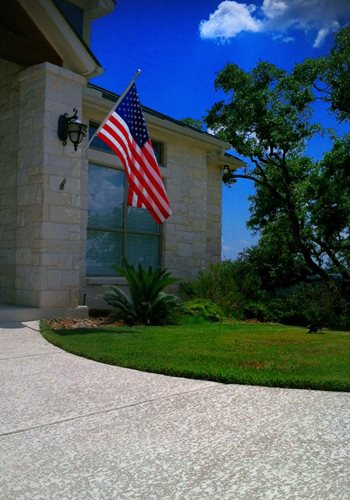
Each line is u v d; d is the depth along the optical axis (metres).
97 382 4.48
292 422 3.39
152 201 8.55
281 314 12.02
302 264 16.94
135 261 11.92
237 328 8.63
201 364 5.05
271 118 16.22
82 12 11.21
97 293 10.66
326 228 16.14
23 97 9.10
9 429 3.25
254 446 2.95
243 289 13.00
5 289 9.35
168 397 4.00
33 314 8.34
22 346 6.24
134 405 3.79
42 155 8.59
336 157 15.11
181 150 13.08
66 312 8.82
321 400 3.93
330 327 11.90
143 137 8.59
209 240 14.16
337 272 16.97
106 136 8.04
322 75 15.99
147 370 4.92
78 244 9.06
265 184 17.09
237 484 2.45
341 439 3.07
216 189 14.51
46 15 8.65
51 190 8.65
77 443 3.00
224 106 18.05
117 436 3.12
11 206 9.32
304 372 4.71
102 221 11.11
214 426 3.30
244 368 4.88
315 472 2.59
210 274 12.40
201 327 8.59
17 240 8.98
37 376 4.69
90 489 2.39
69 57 9.25
